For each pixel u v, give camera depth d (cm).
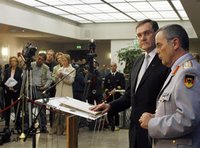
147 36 242
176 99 168
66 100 244
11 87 707
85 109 228
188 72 168
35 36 1424
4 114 738
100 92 734
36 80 659
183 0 795
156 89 238
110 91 771
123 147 591
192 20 1112
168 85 180
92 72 695
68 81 627
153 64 243
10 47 1403
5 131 620
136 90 247
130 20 1506
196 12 959
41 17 1220
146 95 241
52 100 242
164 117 173
